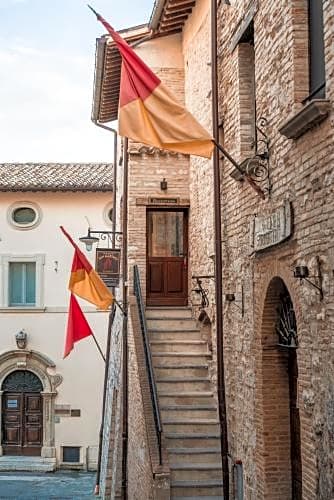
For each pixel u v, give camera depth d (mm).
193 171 17156
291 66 8922
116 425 18797
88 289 17312
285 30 9164
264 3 10156
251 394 10945
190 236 17641
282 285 10094
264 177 10070
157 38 17922
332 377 7625
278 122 9492
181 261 19000
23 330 27203
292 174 8914
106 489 19609
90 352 27109
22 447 26969
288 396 10406
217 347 12156
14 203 27641
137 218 17875
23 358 27141
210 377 14773
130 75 10125
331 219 7633
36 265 27438
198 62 15781
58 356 27125
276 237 9477
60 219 27594
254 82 11617
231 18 12227
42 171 28516
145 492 13156
